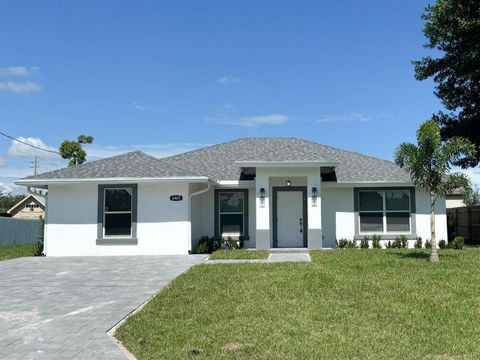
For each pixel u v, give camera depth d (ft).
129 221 66.28
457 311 30.35
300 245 72.69
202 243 67.67
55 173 67.82
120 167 68.49
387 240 73.36
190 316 30.25
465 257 53.88
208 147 88.79
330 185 73.51
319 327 27.55
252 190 74.23
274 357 22.71
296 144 86.02
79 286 41.50
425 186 52.01
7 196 253.44
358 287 37.29
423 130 51.44
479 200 125.80
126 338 25.90
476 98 82.64
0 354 23.20
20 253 80.53
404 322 28.43
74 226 66.59
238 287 37.88
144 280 43.91
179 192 66.08
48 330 27.37
